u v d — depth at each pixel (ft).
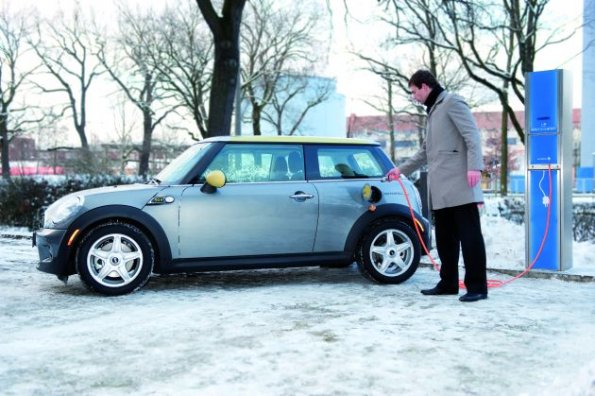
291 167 20.68
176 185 19.54
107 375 11.23
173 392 10.31
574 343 13.39
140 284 19.02
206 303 17.81
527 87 24.07
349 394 10.18
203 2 43.93
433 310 16.79
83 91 126.31
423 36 71.46
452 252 18.98
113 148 130.72
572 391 9.37
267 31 104.63
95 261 18.70
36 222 21.45
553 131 23.36
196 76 98.02
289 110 140.36
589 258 25.77
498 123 207.41
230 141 20.34
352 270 24.70
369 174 21.35
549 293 19.72
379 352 12.62
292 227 20.16
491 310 16.81
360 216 20.72
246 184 20.06
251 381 10.84
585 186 141.59
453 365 11.76
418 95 18.75
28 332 14.48
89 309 16.99
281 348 12.92
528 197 23.98
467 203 17.90
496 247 27.58
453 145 18.04
